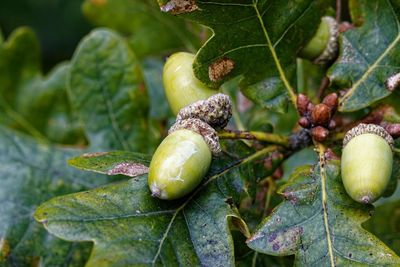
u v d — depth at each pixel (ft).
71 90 1.37
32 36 1.55
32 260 1.24
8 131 1.35
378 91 1.19
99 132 1.36
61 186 1.32
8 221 1.27
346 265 1.06
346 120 1.31
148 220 1.06
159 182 1.04
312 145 1.19
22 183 1.31
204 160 1.06
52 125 1.54
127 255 1.02
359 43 1.21
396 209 1.37
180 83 1.13
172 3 1.12
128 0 1.57
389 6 1.20
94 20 1.59
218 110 1.11
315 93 1.31
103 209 1.05
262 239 1.07
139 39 1.57
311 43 1.22
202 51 1.13
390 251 1.06
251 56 1.17
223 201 1.09
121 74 1.37
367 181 1.05
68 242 1.24
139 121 1.37
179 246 1.05
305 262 1.07
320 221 1.09
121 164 1.10
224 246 1.06
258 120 1.36
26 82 1.55
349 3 1.22
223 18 1.14
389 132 1.14
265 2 1.15
